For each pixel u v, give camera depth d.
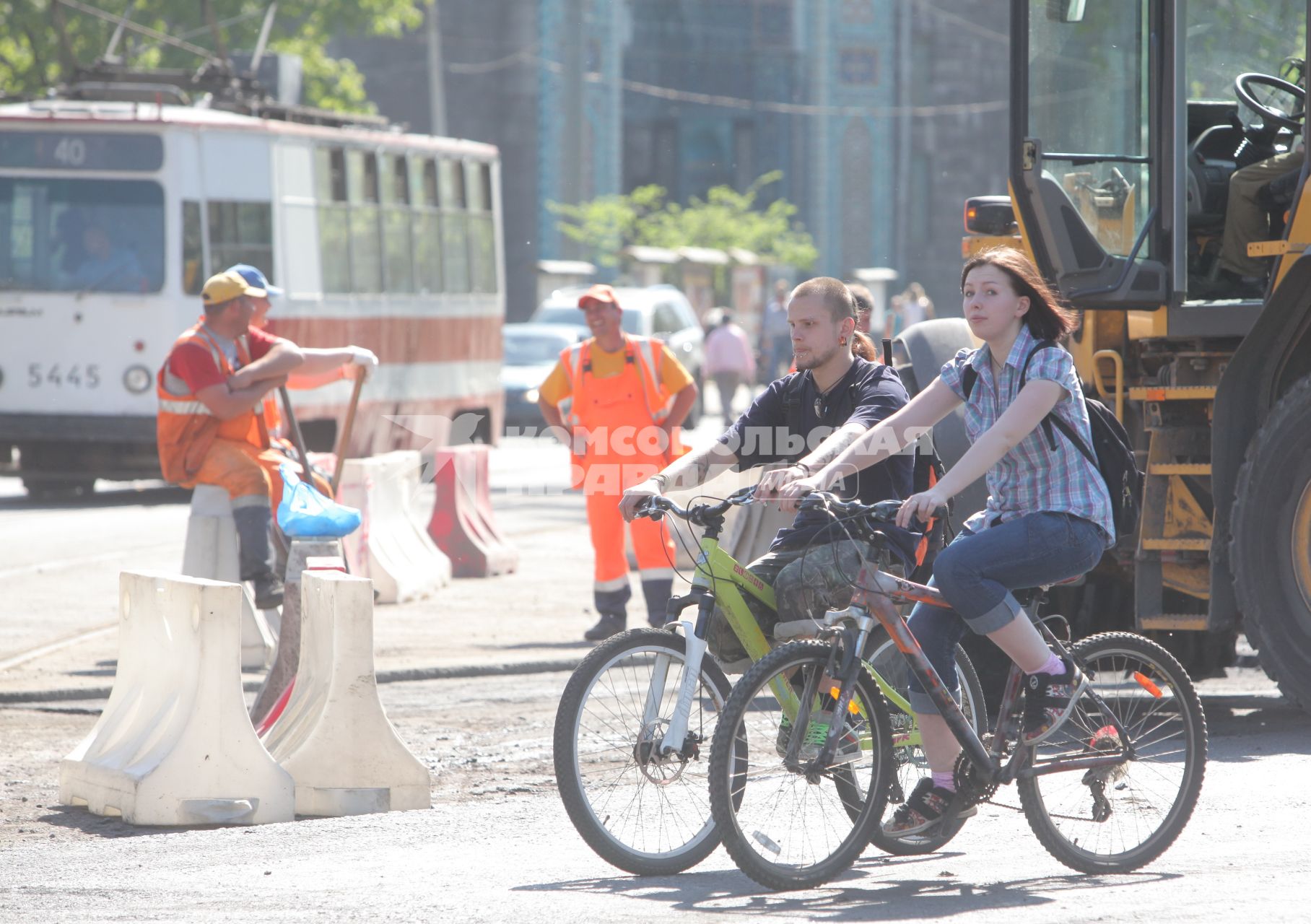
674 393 37.34
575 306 110.19
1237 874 19.55
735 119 198.88
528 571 50.22
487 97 185.50
